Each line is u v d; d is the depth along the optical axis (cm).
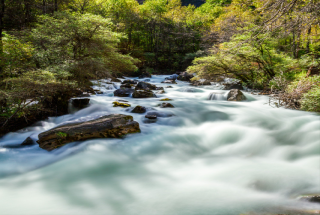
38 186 349
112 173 396
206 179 368
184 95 1306
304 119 664
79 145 492
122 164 435
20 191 333
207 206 280
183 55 3788
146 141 543
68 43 915
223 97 1132
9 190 336
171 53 3794
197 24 3781
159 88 1497
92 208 284
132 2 3309
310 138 510
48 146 499
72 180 370
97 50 956
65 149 484
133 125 583
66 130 509
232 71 1477
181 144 541
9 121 640
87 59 874
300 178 350
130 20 3131
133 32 3403
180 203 291
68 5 1994
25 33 918
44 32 902
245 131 588
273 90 1214
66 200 306
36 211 277
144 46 3959
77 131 507
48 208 284
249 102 1041
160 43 3931
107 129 534
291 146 495
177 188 336
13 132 609
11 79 553
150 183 356
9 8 1355
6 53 654
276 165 416
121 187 345
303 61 1233
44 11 1581
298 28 621
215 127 640
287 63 1320
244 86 1525
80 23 897
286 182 338
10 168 416
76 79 877
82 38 924
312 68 1090
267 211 259
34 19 1456
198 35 3703
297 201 275
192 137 584
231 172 389
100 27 958
